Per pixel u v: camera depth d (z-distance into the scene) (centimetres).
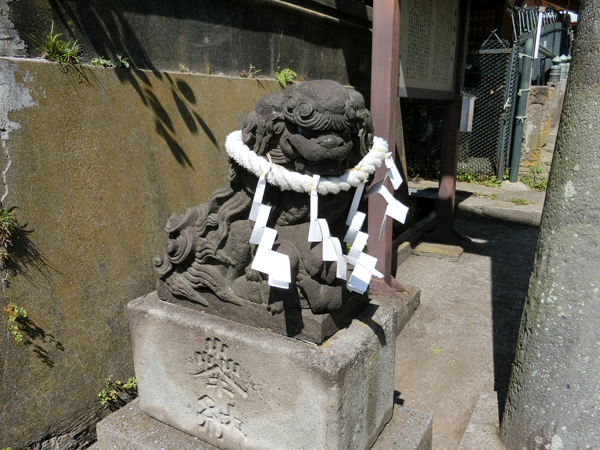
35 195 208
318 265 163
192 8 302
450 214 508
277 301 173
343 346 171
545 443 190
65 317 223
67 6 227
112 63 250
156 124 271
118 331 249
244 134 170
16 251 202
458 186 714
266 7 368
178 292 200
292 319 172
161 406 208
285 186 161
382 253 345
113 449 207
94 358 238
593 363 176
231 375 183
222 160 322
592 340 176
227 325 184
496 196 660
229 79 331
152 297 213
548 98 685
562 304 182
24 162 204
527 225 593
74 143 224
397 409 221
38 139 209
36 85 208
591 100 170
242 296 184
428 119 754
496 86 698
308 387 165
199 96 303
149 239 265
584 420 180
